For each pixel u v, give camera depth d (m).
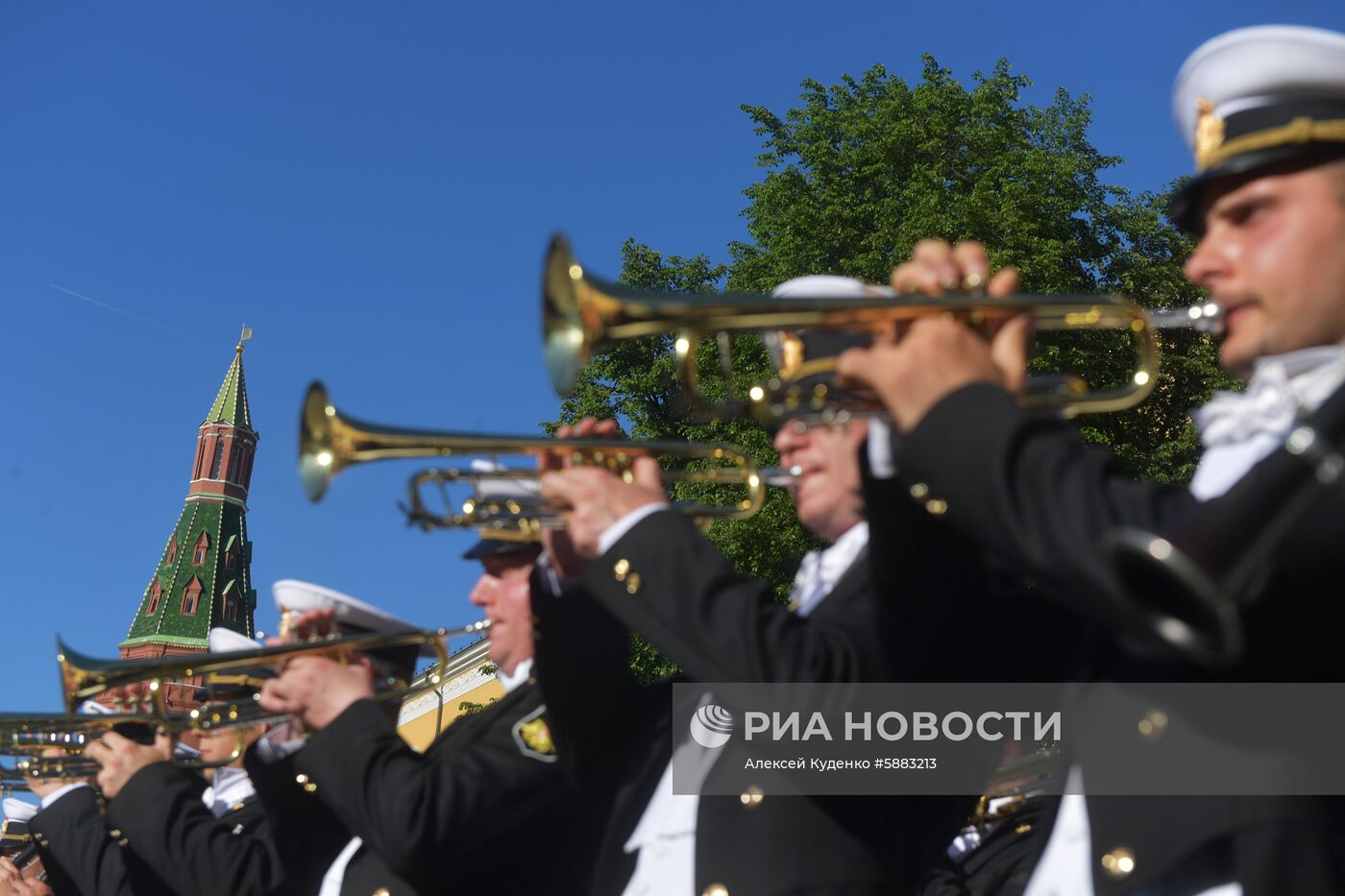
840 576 3.42
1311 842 2.06
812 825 3.13
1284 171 2.39
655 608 3.04
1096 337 18.16
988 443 2.24
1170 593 1.91
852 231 22.55
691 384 3.14
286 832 4.67
